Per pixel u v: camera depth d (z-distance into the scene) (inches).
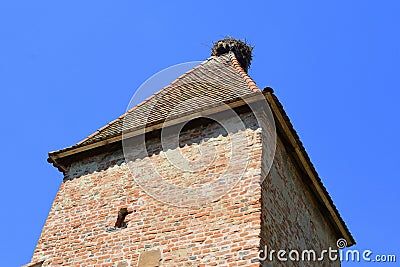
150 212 428.5
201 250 384.2
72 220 455.2
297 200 479.5
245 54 674.2
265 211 398.0
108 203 453.4
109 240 424.8
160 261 391.9
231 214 395.2
